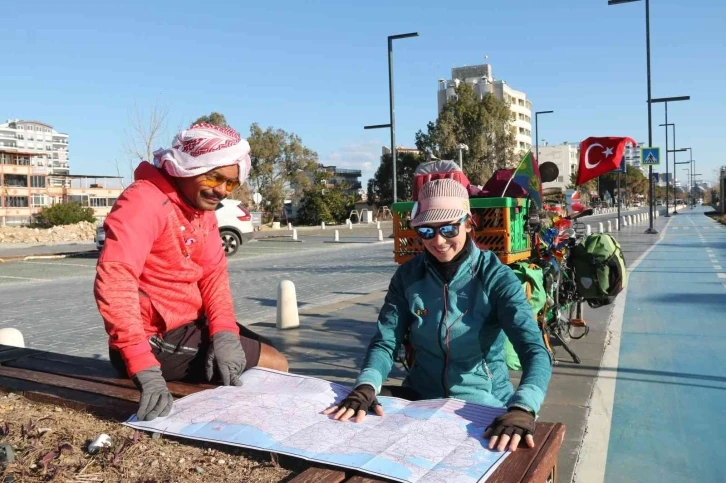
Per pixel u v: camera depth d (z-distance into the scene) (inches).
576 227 248.4
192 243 116.0
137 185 110.5
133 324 102.0
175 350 118.5
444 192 104.9
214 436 89.5
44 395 111.9
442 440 84.0
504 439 80.9
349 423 92.0
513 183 200.7
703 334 274.2
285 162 2229.3
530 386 89.0
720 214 2037.4
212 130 109.9
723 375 211.8
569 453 149.9
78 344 293.9
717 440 157.8
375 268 613.6
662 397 190.4
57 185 2984.7
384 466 76.0
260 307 387.2
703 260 585.6
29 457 87.7
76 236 1357.0
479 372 109.3
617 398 190.4
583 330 279.7
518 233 198.5
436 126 2354.8
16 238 1258.6
